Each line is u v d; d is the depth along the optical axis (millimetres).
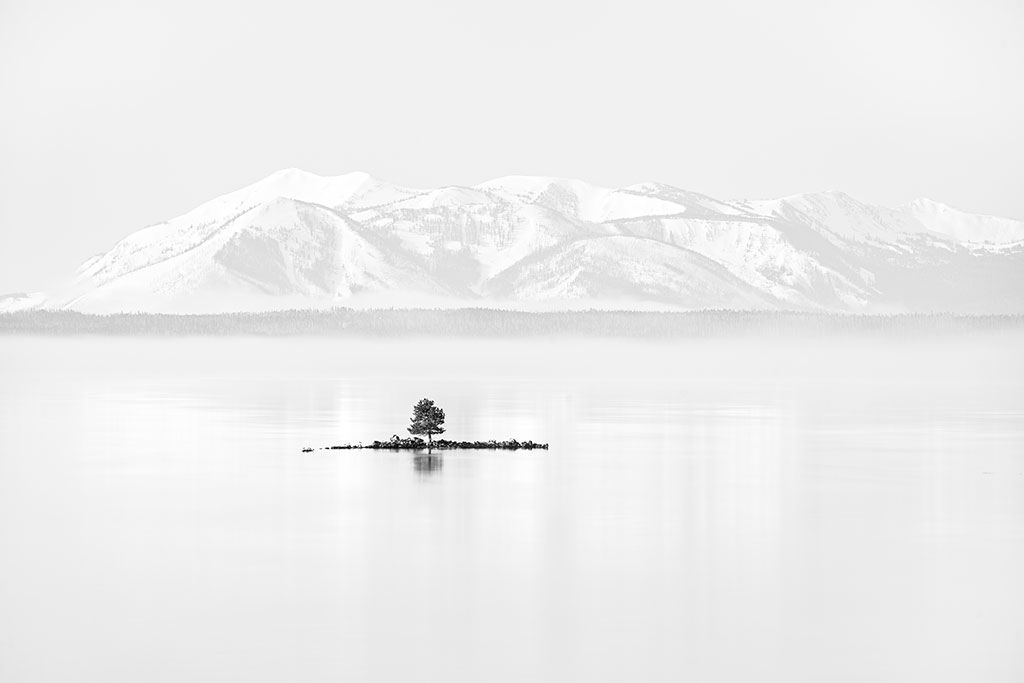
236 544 134125
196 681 91812
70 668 94312
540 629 103938
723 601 111938
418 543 135000
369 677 92938
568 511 154000
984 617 107062
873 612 108375
